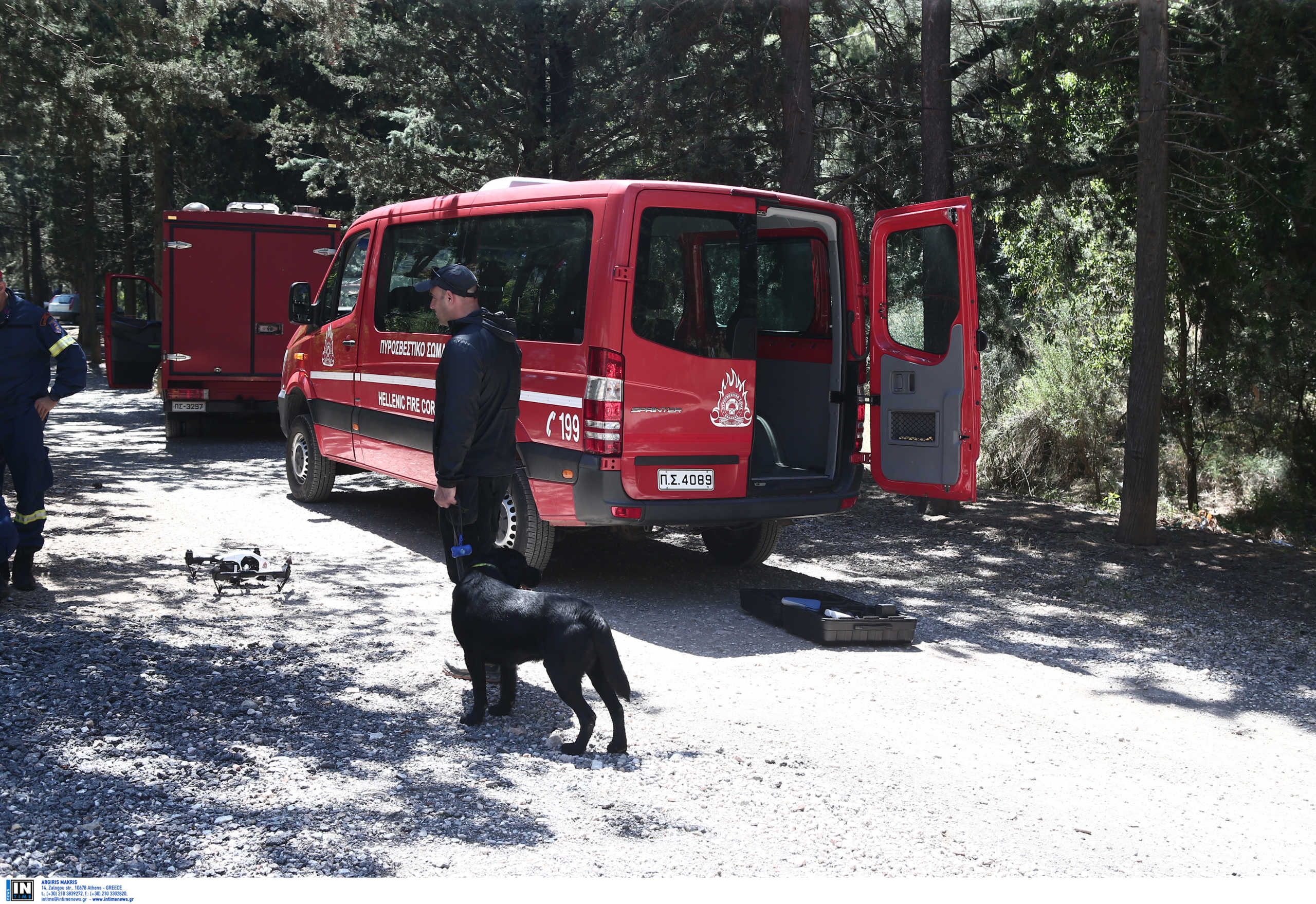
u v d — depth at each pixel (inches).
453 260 335.3
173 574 296.2
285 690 206.2
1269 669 256.1
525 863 142.4
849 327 312.2
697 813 161.3
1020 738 202.2
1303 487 473.1
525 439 295.6
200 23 636.1
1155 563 374.0
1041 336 553.0
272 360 621.9
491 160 692.1
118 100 610.5
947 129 470.9
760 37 530.6
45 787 156.3
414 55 663.8
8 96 564.4
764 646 255.6
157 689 201.0
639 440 274.4
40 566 298.0
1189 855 155.3
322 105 977.5
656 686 221.9
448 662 223.0
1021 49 442.9
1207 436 492.1
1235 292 433.1
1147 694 234.7
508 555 198.1
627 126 612.4
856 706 215.5
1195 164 432.8
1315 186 374.0
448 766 174.9
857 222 581.3
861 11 532.7
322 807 156.2
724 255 285.4
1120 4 418.6
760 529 335.0
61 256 1425.9
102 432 655.8
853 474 314.5
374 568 316.5
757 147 559.2
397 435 353.7
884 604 289.7
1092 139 471.8
